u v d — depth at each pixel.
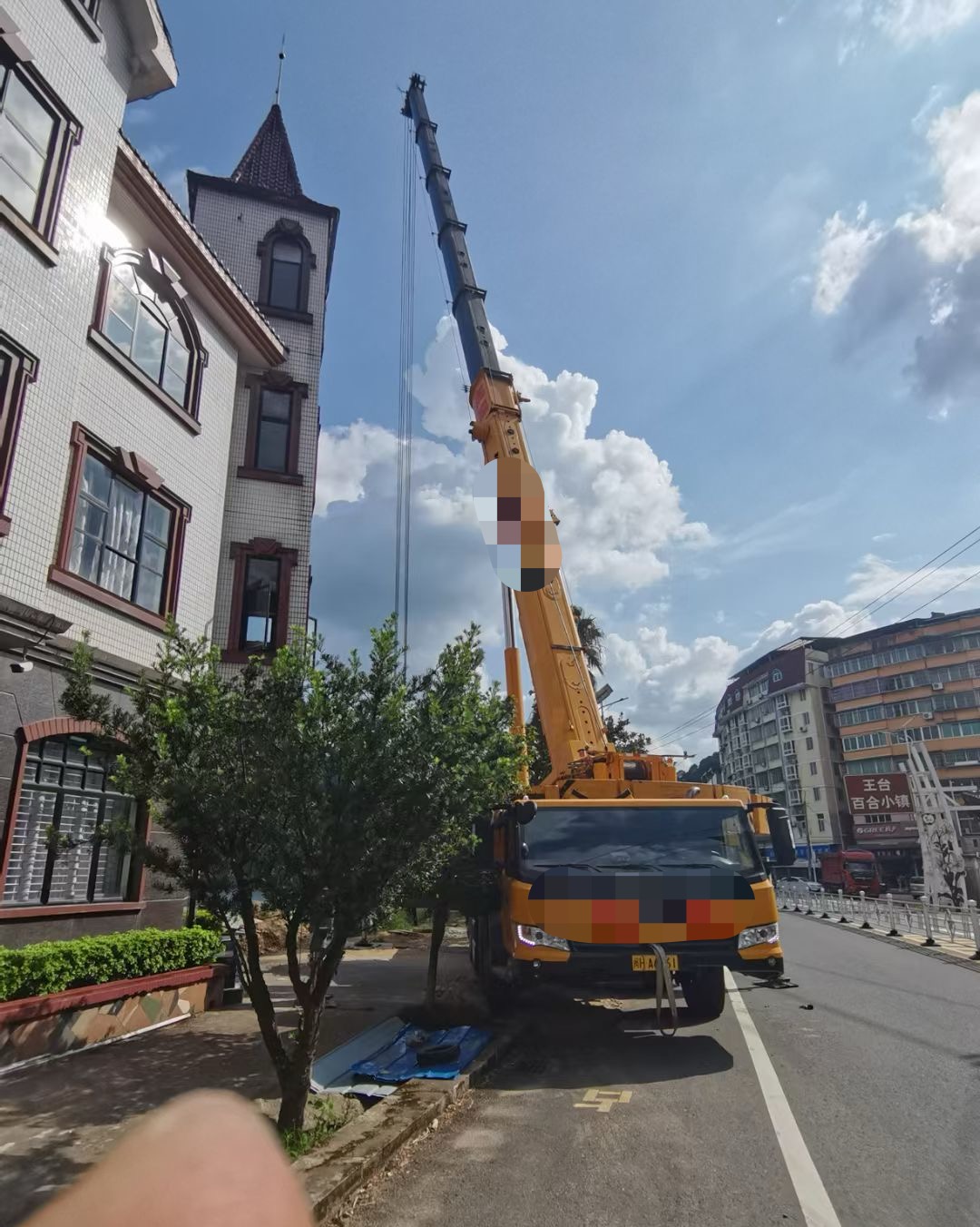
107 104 10.07
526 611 12.36
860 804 61.38
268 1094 6.12
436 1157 5.07
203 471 12.09
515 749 6.78
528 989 9.89
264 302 15.46
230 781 5.28
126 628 9.96
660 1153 5.07
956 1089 6.29
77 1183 0.48
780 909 34.31
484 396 14.20
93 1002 7.56
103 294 9.98
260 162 18.28
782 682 79.38
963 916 20.69
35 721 8.12
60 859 8.50
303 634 6.07
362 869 5.30
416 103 19.88
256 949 5.39
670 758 10.78
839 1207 4.25
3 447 8.08
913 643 68.75
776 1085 6.46
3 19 8.42
